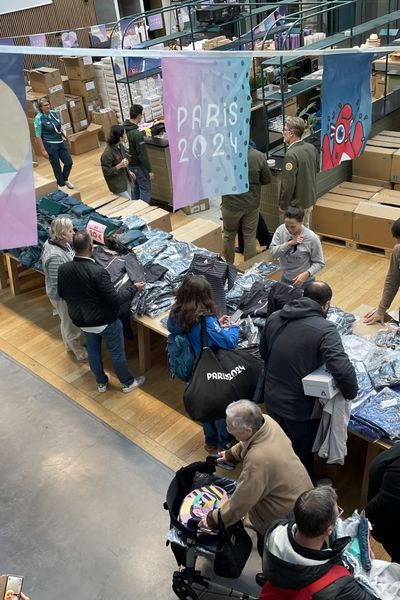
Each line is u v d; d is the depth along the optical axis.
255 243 5.83
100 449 4.01
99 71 9.45
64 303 4.62
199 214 7.26
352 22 6.34
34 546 3.39
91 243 3.86
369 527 2.35
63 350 5.08
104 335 4.18
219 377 3.32
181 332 3.44
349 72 3.18
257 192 5.47
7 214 1.79
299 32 7.35
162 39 7.29
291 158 5.21
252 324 3.90
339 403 2.91
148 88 8.70
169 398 4.42
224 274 4.14
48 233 5.14
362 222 5.87
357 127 3.42
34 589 3.15
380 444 3.04
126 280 4.33
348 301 5.28
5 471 3.90
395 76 7.52
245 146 2.54
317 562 1.95
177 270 4.53
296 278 4.03
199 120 2.32
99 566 3.24
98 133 9.80
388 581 2.22
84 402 4.45
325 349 2.83
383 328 3.85
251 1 9.56
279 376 2.99
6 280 6.09
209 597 2.96
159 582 3.13
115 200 6.09
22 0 10.12
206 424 3.75
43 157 9.51
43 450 4.04
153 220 5.61
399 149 6.37
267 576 2.04
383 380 3.34
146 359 4.66
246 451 2.64
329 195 6.29
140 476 3.77
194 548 2.74
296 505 2.00
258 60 7.23
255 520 2.73
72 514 3.56
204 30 8.29
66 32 9.40
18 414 4.38
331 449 3.03
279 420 3.10
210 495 2.92
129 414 4.29
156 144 7.08
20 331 5.39
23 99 1.73
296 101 7.45
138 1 11.70
